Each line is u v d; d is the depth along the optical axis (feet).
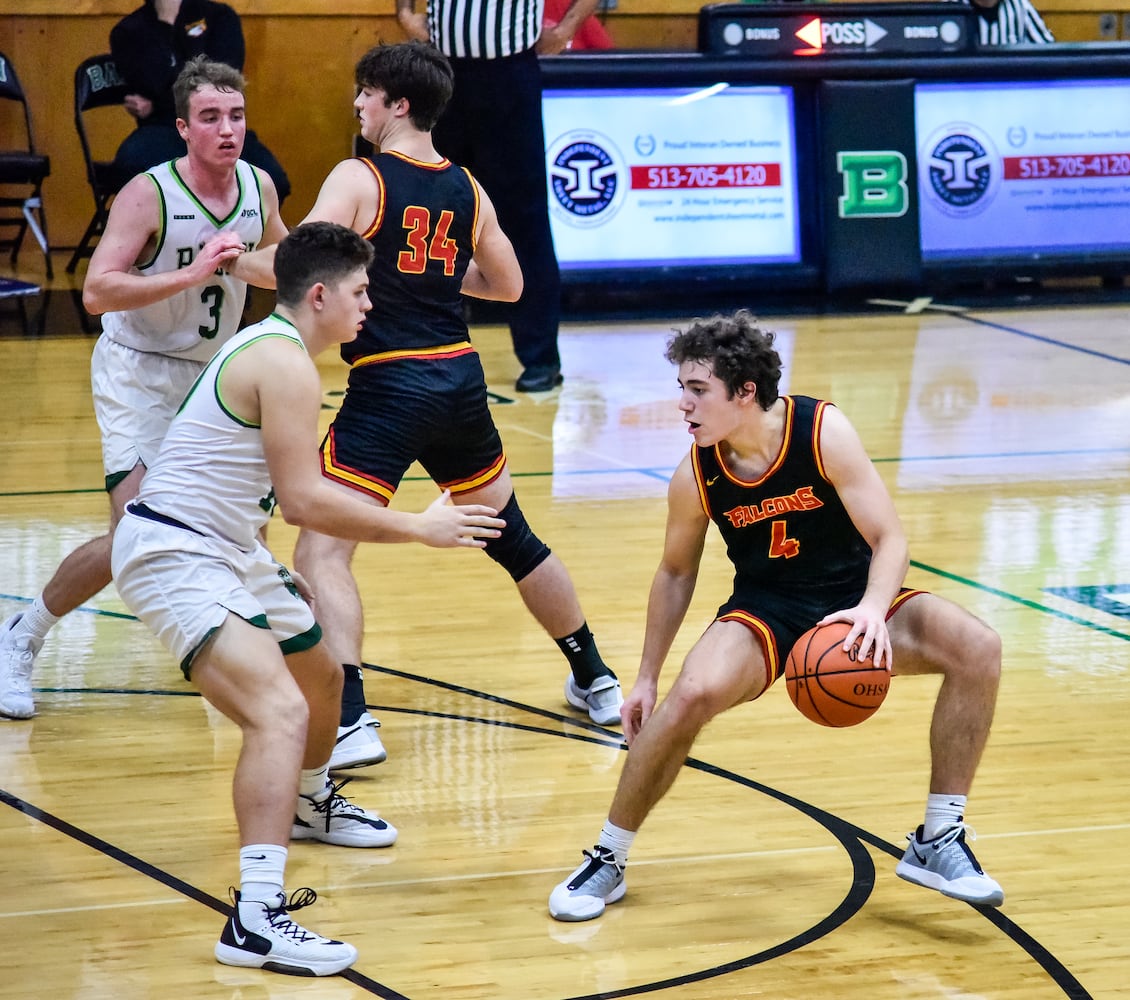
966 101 104.32
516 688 41.45
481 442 37.91
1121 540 55.06
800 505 29.32
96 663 42.88
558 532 55.62
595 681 39.27
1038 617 46.88
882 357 86.17
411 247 36.45
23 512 55.98
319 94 114.01
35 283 103.60
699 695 28.48
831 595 30.01
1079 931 28.58
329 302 28.14
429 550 54.03
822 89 101.09
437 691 41.11
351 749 35.65
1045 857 31.68
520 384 79.05
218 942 27.25
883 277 102.22
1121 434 70.49
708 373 28.37
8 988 25.84
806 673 28.02
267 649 27.48
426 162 37.24
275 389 27.35
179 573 27.53
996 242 105.40
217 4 85.05
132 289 36.01
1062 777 35.73
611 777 35.91
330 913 29.07
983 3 106.01
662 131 99.71
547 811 33.99
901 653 29.45
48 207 113.91
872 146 101.60
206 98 37.06
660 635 30.55
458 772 36.01
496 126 75.20
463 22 73.61
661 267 99.86
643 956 27.48
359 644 36.42
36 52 110.93
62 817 32.96
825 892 30.17
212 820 33.01
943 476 63.26
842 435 28.99
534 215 77.00
